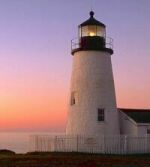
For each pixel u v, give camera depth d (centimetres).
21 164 2777
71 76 4022
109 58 3972
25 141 19625
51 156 3259
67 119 3988
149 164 2908
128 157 3278
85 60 3878
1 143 16138
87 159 3047
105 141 3669
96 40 3888
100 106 3812
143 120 3891
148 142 3766
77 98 3866
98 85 3838
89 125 3775
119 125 4047
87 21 3953
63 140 3731
